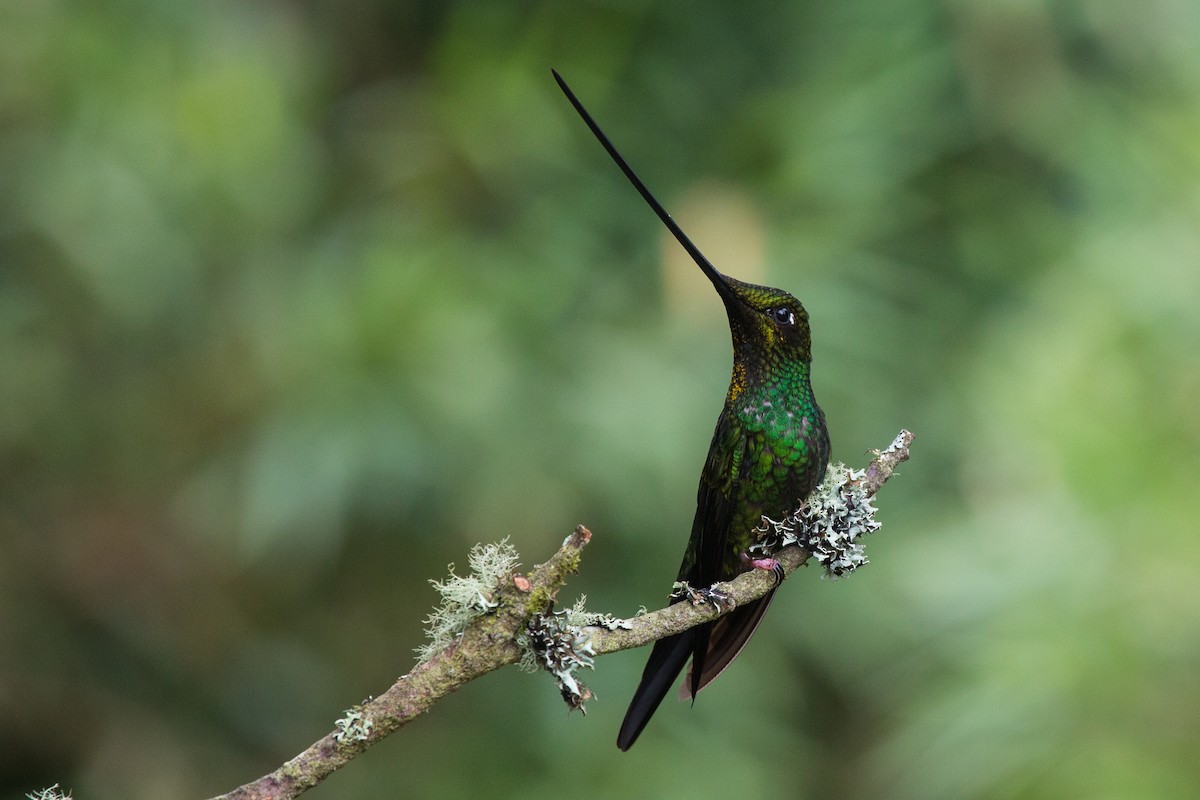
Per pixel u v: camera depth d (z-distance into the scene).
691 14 11.20
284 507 9.74
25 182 9.88
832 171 10.50
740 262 10.12
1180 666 8.16
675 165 10.84
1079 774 8.16
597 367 9.84
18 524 11.04
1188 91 10.16
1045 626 8.38
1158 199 9.64
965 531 9.05
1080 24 11.02
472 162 10.40
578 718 10.36
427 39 12.36
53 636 11.09
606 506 10.05
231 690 11.26
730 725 10.55
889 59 10.84
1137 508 8.24
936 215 11.24
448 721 10.84
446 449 9.80
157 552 11.26
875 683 11.06
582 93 10.63
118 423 10.77
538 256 10.21
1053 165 11.20
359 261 10.22
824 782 11.67
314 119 11.19
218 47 10.51
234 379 10.58
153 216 9.83
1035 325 9.76
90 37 10.09
